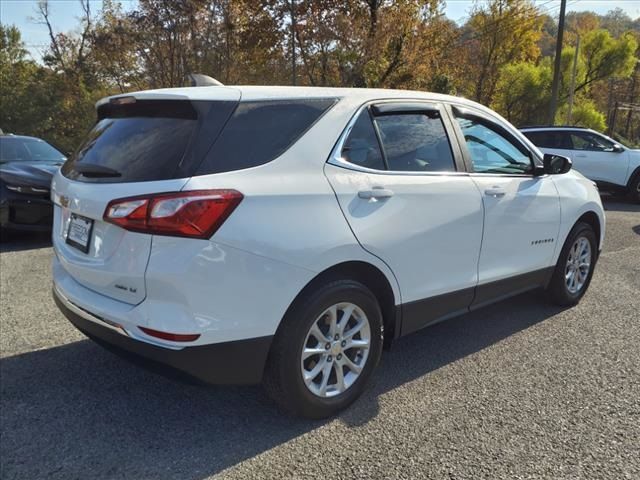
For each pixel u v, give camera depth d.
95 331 2.61
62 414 2.87
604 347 3.79
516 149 3.94
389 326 3.12
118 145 2.68
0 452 2.52
